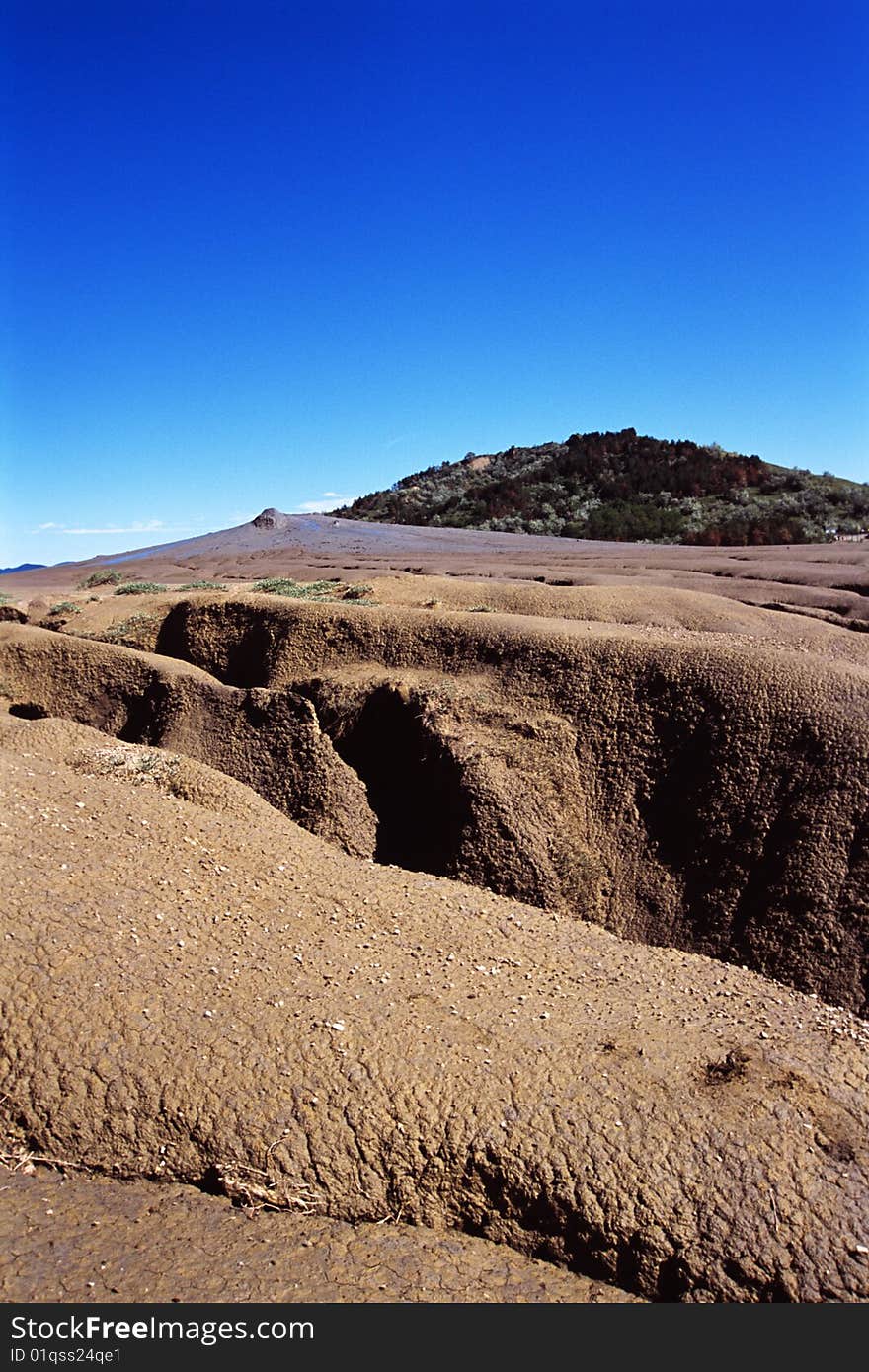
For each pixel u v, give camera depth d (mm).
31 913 6176
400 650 12430
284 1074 5215
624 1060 5508
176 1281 4352
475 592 17203
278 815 9164
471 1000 6098
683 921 8555
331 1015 5688
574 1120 5012
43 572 42000
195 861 7465
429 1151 4906
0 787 7984
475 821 9172
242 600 14656
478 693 10906
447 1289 4445
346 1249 4594
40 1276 4332
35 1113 5055
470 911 7609
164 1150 4945
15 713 12594
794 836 8383
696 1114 5086
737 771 9109
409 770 10344
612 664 10664
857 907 7754
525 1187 4785
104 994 5613
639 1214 4633
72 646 13023
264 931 6656
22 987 5574
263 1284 4367
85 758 9406
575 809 9570
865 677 9539
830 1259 4449
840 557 27844
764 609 16781
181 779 9094
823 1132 5059
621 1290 4547
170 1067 5219
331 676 12047
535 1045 5594
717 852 8766
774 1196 4676
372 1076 5223
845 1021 6531
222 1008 5664
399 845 9812
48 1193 4785
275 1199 4770
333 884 7691
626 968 7012
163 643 15438
